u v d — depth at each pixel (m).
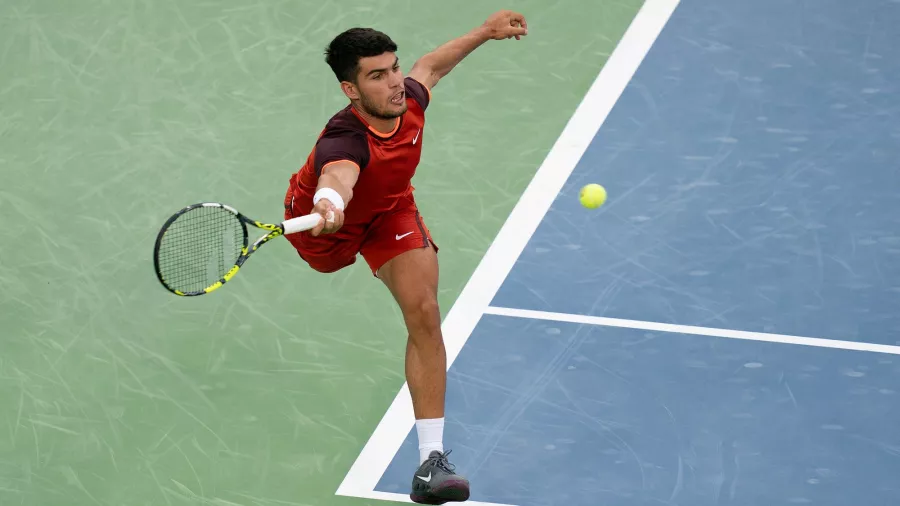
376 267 26.12
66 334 30.58
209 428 28.28
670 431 27.75
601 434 27.77
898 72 36.25
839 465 26.98
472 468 27.20
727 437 27.58
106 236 32.97
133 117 36.34
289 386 29.25
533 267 31.56
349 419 28.45
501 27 28.14
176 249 31.95
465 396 28.67
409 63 37.09
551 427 27.95
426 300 25.45
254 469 27.39
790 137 34.50
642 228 32.38
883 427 27.69
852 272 31.02
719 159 34.03
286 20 39.28
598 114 35.62
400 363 29.75
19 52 38.44
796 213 32.53
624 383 28.78
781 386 28.59
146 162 34.97
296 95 36.88
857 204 32.66
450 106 36.25
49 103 36.81
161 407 28.81
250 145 35.38
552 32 38.31
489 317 30.41
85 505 26.73
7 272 32.09
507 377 29.06
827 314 30.11
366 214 25.72
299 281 31.89
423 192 33.66
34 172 34.78
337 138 24.27
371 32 23.75
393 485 27.05
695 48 37.34
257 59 38.03
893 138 34.34
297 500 26.75
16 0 39.59
